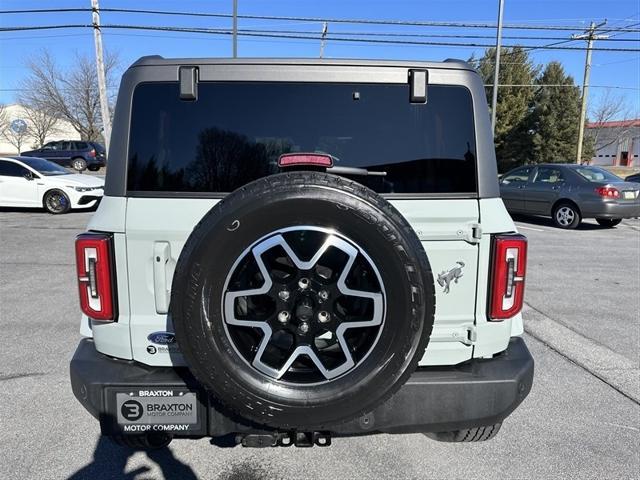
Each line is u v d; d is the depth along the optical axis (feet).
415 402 7.70
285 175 6.80
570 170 41.47
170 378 7.70
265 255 6.84
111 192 7.86
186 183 7.97
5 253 28.76
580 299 21.22
